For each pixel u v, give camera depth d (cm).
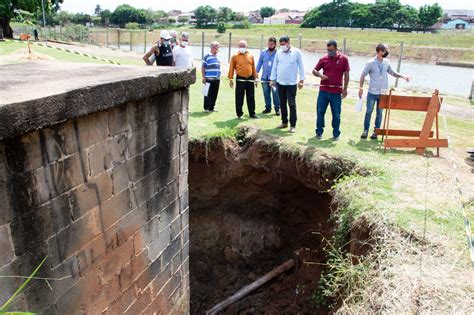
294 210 916
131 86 323
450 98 1352
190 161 870
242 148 864
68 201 290
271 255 945
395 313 390
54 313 294
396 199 591
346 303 473
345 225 607
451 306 386
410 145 781
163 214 418
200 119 941
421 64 2972
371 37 4384
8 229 250
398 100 779
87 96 281
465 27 7362
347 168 718
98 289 336
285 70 821
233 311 827
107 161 322
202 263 948
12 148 243
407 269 444
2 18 2839
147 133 367
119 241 352
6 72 358
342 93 797
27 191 257
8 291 256
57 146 273
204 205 938
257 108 1079
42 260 276
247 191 924
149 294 414
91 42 3859
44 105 247
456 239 491
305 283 820
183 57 963
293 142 802
